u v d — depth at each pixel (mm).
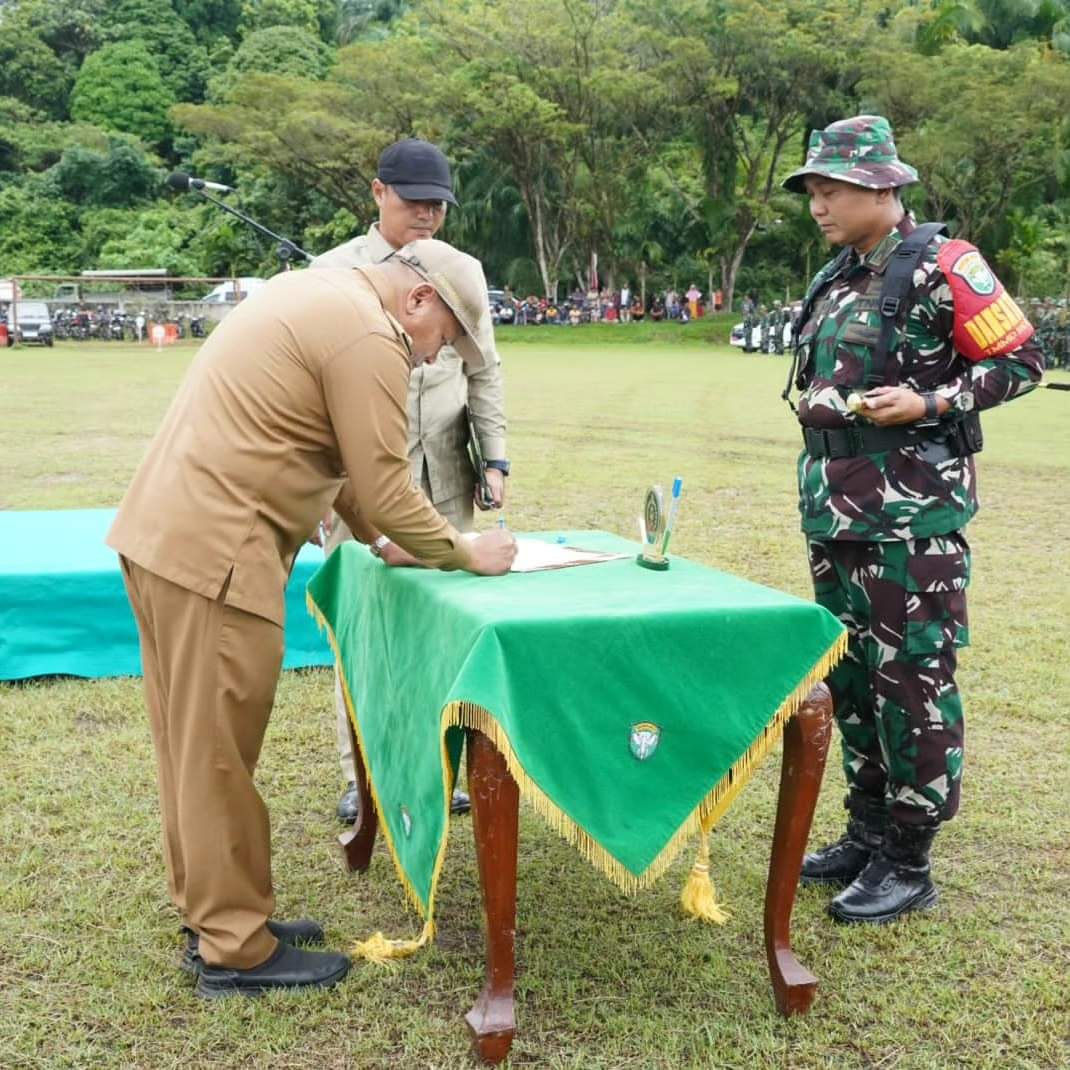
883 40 38438
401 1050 2352
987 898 2982
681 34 40281
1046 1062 2336
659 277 46031
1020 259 38969
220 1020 2434
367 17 69438
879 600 2777
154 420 13430
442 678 2334
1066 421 14242
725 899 2961
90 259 58656
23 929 2764
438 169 3266
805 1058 2338
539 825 3391
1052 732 4070
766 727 2369
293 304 2426
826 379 2846
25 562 4605
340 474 2568
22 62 70188
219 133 45406
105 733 4008
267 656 2467
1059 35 41906
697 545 6875
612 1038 2387
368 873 3113
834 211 2756
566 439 11805
